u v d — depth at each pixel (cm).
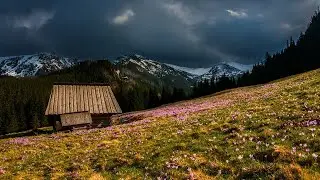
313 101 3025
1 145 4322
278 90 4741
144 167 2103
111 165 2261
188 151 2198
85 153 2825
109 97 7250
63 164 2541
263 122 2498
